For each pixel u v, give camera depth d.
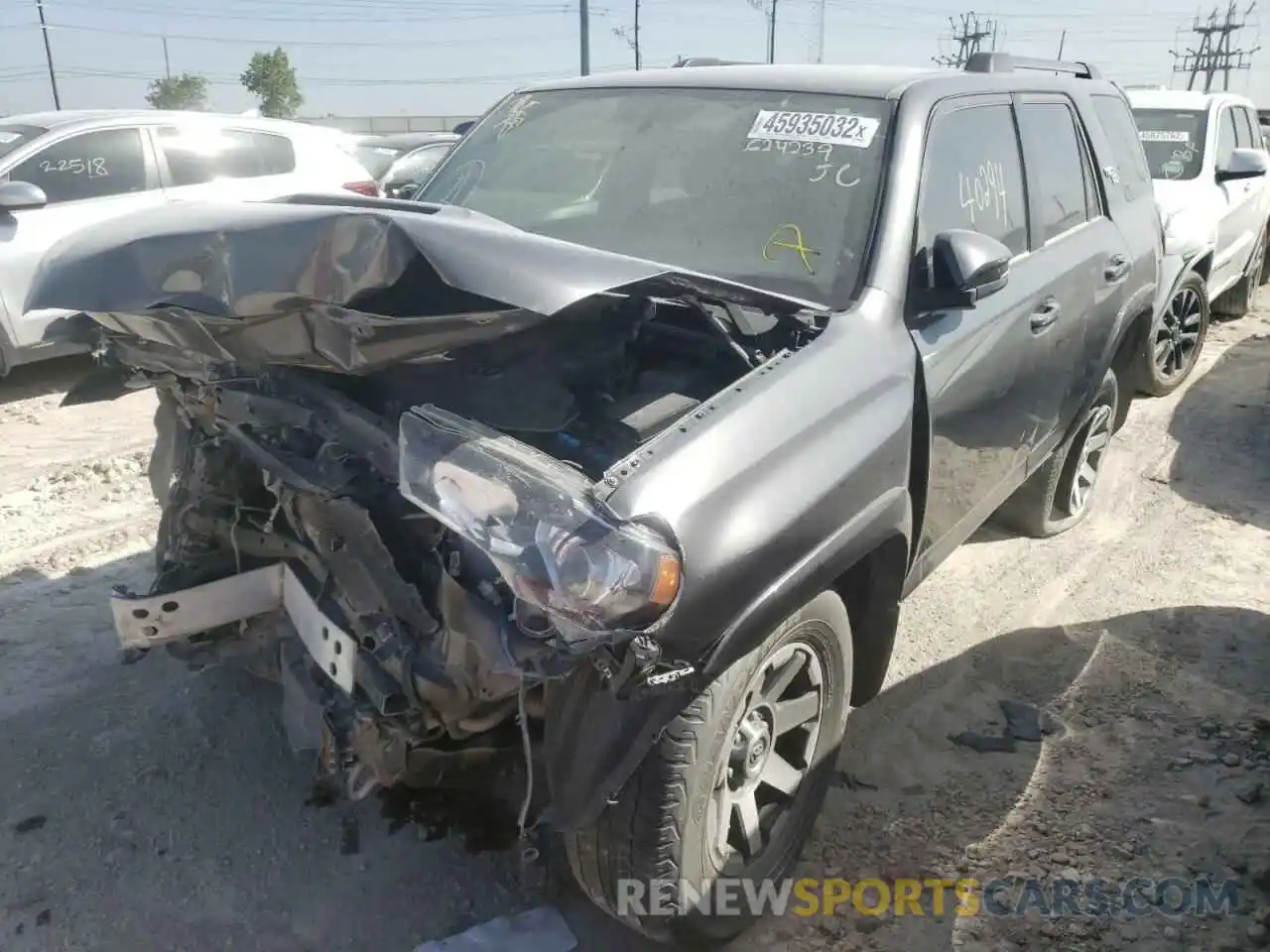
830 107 3.18
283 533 2.57
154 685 3.52
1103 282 4.20
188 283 2.21
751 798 2.53
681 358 2.52
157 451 3.23
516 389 2.22
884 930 2.66
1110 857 2.92
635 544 1.88
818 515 2.26
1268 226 10.06
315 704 2.38
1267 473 5.83
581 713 2.07
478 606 2.00
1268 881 2.82
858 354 2.58
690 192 3.12
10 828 2.87
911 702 3.63
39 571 4.28
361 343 2.11
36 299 2.42
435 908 2.68
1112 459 5.99
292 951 2.54
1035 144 3.90
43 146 7.14
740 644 2.09
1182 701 3.66
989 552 4.78
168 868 2.77
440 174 3.77
